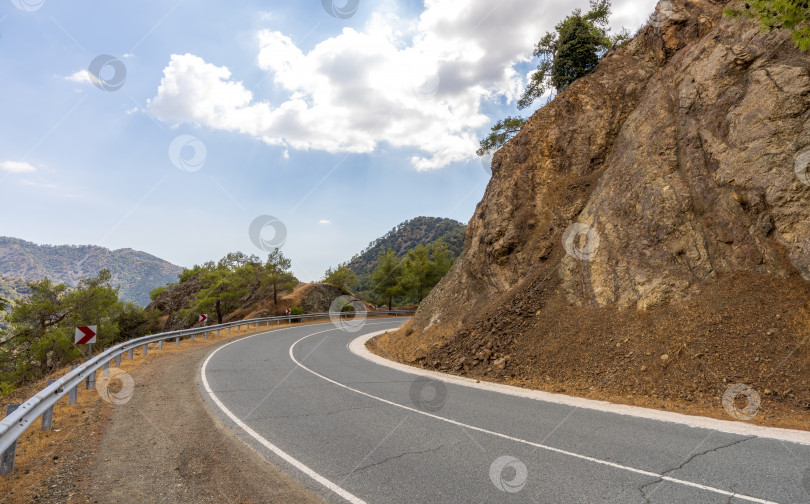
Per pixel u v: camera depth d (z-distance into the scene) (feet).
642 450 18.84
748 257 35.88
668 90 51.13
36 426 22.13
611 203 48.60
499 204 66.39
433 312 73.77
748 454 18.19
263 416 24.62
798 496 14.03
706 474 16.01
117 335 163.94
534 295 51.34
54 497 13.80
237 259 154.10
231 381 35.60
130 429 21.63
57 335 109.09
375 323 128.16
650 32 65.62
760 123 37.88
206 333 77.05
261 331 94.84
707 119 43.01
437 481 15.48
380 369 45.16
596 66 73.10
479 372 42.91
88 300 127.85
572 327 42.91
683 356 32.30
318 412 25.72
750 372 28.81
